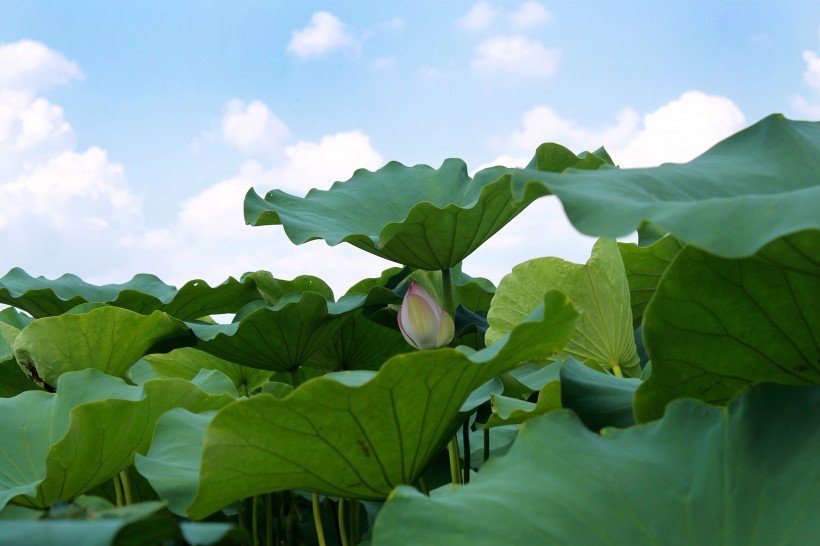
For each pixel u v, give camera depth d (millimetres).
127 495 1680
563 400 1437
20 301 2426
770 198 1060
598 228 1080
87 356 2014
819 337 1209
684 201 1165
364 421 1217
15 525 797
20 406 1729
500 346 1202
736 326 1218
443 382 1215
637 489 1137
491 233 2119
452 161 2631
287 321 2021
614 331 1992
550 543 1074
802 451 1124
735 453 1145
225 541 1630
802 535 1042
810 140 1341
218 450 1193
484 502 1136
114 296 2660
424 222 2012
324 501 1963
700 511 1116
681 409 1205
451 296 2148
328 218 2428
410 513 1125
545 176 1164
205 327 2068
